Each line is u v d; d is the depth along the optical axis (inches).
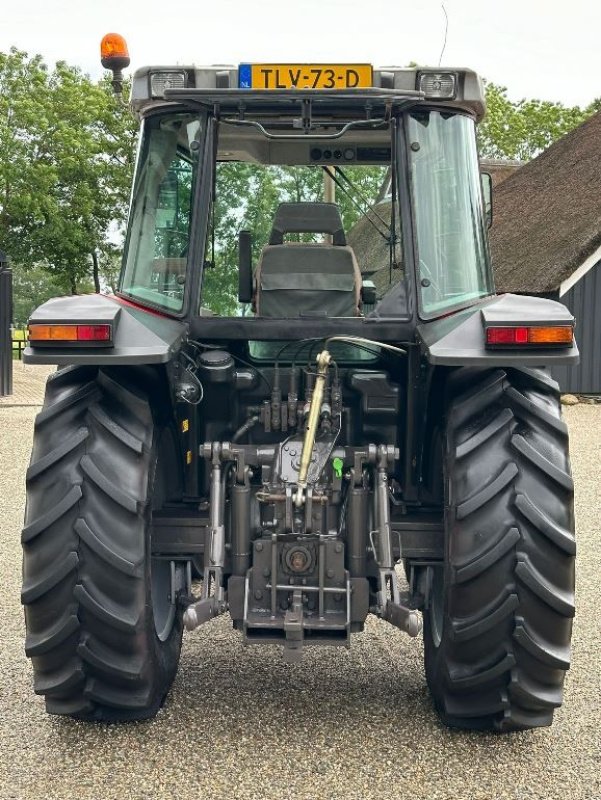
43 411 138.1
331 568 141.8
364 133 158.1
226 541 149.3
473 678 134.1
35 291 3690.9
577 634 192.7
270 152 158.4
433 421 152.8
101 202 1378.0
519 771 131.3
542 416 136.7
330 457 147.3
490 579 131.6
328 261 159.2
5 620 197.6
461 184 150.9
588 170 860.6
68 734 141.9
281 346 159.2
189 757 134.3
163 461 156.0
